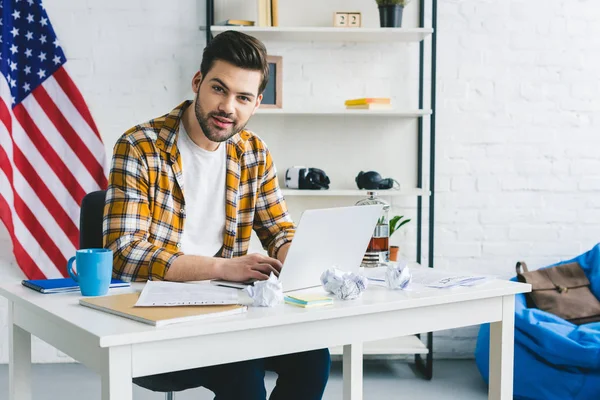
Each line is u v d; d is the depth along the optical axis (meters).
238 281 1.70
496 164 3.59
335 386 3.22
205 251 2.05
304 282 1.69
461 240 3.61
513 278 3.39
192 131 1.96
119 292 1.60
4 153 3.23
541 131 3.60
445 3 3.52
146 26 3.41
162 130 1.93
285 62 3.47
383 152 3.54
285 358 1.82
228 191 2.04
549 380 2.84
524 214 3.62
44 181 3.33
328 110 3.21
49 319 1.45
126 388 1.24
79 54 3.39
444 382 3.28
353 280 1.56
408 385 3.24
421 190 3.33
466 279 1.80
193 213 2.01
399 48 3.51
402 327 1.60
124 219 1.82
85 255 1.53
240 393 1.64
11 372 1.67
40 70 3.32
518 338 2.97
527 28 3.55
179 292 1.50
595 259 3.39
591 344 2.79
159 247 1.77
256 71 1.83
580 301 3.23
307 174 3.28
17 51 3.32
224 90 1.83
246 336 1.38
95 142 3.35
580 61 3.58
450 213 3.59
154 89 3.44
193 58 3.45
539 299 3.24
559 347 2.80
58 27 3.37
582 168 3.62
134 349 1.25
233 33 1.84
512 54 3.56
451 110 3.56
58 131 3.34
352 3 3.46
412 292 1.65
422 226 3.60
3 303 3.47
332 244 1.70
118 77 3.42
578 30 3.57
